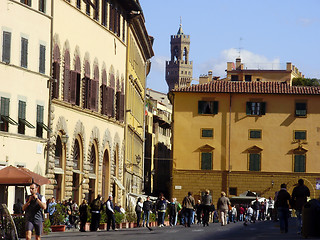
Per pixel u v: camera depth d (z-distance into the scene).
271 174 87.81
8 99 45.28
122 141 71.19
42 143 49.16
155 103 139.50
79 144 57.28
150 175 121.12
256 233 33.94
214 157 88.19
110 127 65.88
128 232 40.19
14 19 45.94
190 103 88.88
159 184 132.62
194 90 88.75
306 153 87.94
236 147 88.19
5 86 45.06
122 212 56.28
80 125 56.94
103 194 65.62
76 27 56.00
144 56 95.25
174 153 88.50
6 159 44.72
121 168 71.31
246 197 84.56
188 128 88.69
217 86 89.50
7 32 45.25
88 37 58.97
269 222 58.25
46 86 49.75
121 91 70.06
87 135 58.81
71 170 54.97
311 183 87.38
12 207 44.72
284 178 87.75
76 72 55.44
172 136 90.88
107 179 66.12
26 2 47.78
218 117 88.62
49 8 50.34
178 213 64.25
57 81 51.19
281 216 33.00
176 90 88.81
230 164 88.00
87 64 58.66
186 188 88.12
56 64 51.12
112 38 66.12
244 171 87.81
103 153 63.75
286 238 29.00
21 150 46.50
